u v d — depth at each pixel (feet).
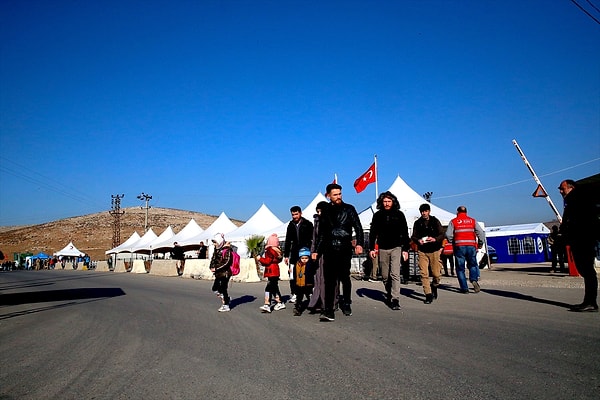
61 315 29.27
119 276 93.09
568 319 19.38
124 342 18.76
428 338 16.65
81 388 12.57
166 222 391.65
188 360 15.05
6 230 432.66
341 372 12.82
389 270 25.32
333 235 22.95
